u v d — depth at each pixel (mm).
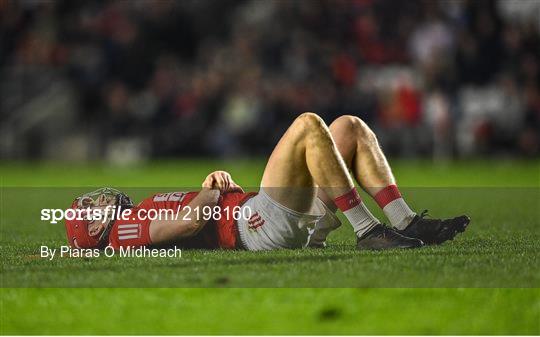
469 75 84688
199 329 15062
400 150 81125
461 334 14828
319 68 87312
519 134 82000
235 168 71500
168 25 89500
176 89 84375
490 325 15148
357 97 82500
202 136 83125
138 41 87812
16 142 85000
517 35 87750
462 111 81938
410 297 16422
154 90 84625
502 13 93750
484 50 86812
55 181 58969
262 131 82688
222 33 95375
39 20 91562
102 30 88938
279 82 85438
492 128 81688
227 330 15000
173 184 54250
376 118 82000
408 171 66688
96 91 85688
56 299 16672
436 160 80062
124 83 86688
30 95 86875
